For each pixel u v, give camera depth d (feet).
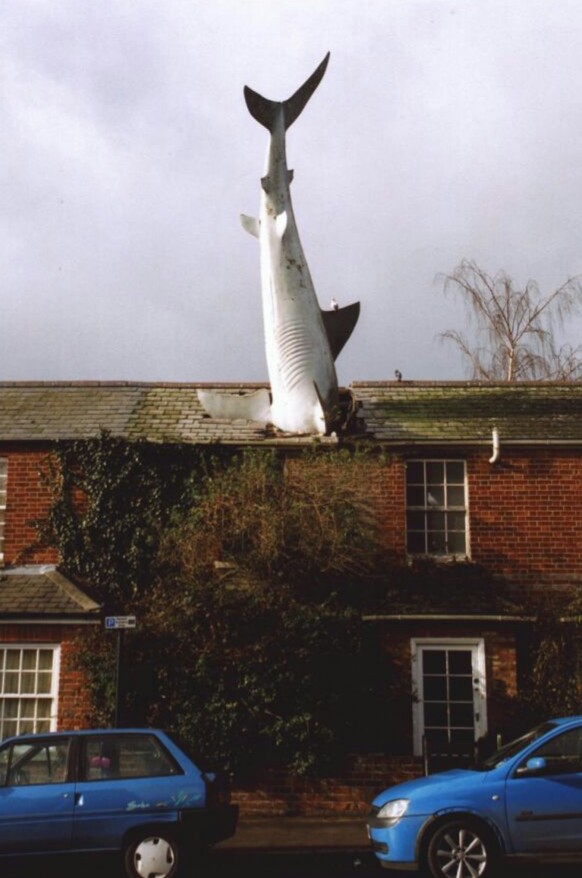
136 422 57.47
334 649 45.50
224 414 57.98
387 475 52.95
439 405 59.72
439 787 28.12
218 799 29.60
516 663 47.39
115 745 29.66
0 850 28.04
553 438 53.26
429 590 49.34
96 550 51.85
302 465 51.80
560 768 27.94
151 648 44.96
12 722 45.47
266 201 58.75
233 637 45.01
